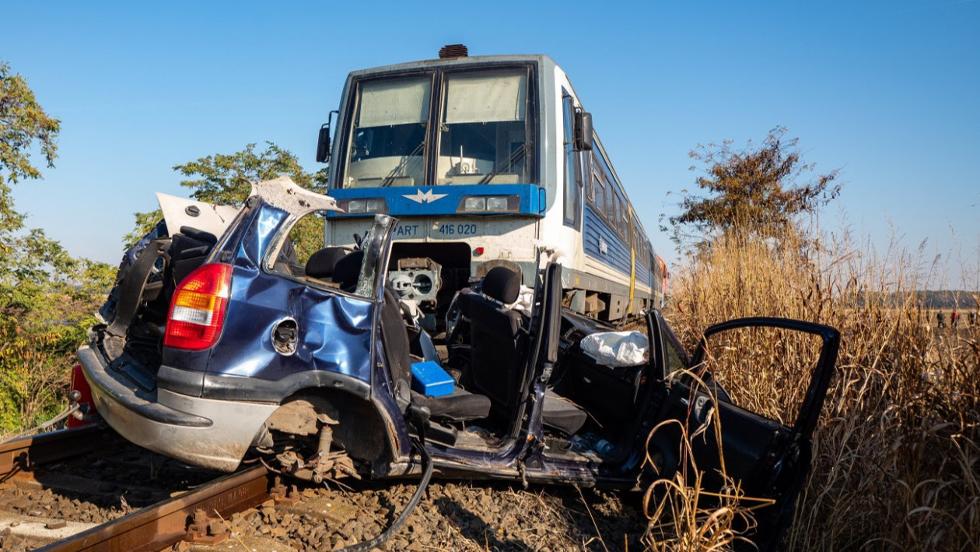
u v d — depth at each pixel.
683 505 3.72
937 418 4.06
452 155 7.93
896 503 3.82
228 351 3.41
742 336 5.85
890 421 4.21
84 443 4.79
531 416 4.40
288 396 3.63
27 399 8.67
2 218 10.23
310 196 3.92
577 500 4.73
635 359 4.82
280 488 4.08
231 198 15.50
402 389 4.16
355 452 4.04
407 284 7.44
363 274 3.92
